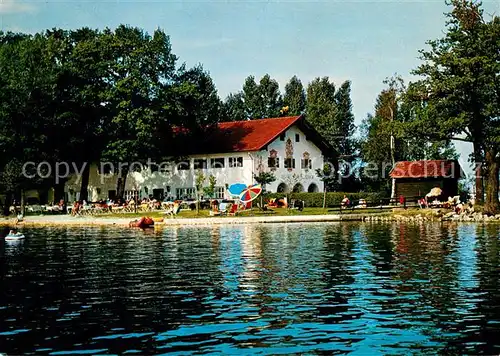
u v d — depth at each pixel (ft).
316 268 91.35
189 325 58.54
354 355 49.75
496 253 106.52
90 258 107.24
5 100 261.85
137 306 66.54
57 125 267.39
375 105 362.12
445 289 73.46
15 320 61.05
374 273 85.81
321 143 309.22
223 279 82.43
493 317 60.08
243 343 52.95
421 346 51.72
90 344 53.06
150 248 122.72
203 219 202.18
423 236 142.20
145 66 280.72
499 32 207.10
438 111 216.13
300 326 57.93
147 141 273.54
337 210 231.09
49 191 336.29
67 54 289.74
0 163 266.16
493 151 212.84
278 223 197.26
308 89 400.06
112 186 330.34
